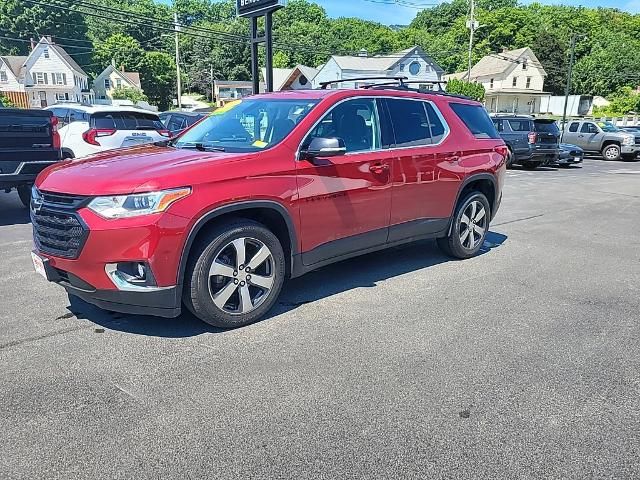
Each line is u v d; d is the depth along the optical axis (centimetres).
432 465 244
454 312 431
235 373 325
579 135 2477
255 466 242
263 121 444
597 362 348
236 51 8456
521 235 730
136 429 268
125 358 342
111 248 337
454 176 540
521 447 258
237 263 384
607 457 252
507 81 6481
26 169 724
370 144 465
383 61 4641
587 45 7650
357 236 461
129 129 961
